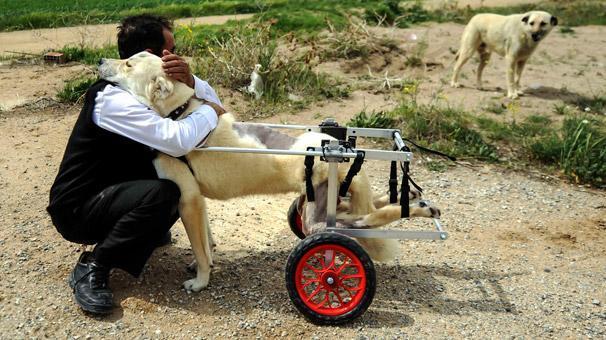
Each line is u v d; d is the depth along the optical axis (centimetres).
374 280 352
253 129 394
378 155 354
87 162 368
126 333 352
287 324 366
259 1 1419
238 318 370
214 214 513
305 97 824
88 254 392
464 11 1504
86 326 357
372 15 1312
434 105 754
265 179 386
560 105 841
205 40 1015
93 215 369
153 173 383
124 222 362
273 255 449
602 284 425
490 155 656
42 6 1498
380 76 969
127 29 383
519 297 405
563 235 499
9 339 345
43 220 480
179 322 364
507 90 908
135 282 402
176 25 1230
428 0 1672
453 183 597
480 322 375
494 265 448
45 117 724
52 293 387
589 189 603
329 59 1022
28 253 432
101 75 367
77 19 1327
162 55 389
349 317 359
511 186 597
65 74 900
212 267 425
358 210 384
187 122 357
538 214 539
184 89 371
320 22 1193
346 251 350
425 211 369
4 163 586
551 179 621
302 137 385
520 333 365
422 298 400
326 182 376
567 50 1198
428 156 655
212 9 1533
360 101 830
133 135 353
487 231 503
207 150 366
